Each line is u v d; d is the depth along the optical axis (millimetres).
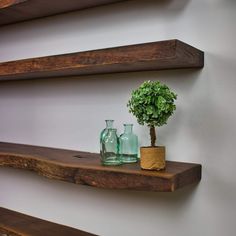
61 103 1690
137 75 1409
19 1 1472
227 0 1182
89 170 1212
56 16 1676
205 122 1240
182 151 1298
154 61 1104
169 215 1340
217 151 1216
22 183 1888
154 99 1124
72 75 1602
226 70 1190
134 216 1440
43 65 1392
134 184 1110
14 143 1930
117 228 1494
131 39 1423
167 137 1335
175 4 1300
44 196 1776
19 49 1865
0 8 1562
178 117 1305
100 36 1521
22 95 1882
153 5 1356
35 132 1821
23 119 1885
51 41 1708
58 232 1592
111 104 1497
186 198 1292
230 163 1188
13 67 1524
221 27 1198
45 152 1578
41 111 1785
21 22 1835
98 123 1545
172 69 1312
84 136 1601
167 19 1322
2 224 1701
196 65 1214
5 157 1554
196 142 1263
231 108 1183
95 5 1510
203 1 1235
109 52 1176
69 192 1664
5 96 1981
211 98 1226
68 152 1580
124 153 1362
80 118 1614
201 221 1256
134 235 1440
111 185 1161
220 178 1210
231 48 1179
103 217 1540
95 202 1567
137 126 1417
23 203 1887
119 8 1455
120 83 1463
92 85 1562
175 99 1241
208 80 1230
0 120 2021
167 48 1043
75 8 1558
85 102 1592
